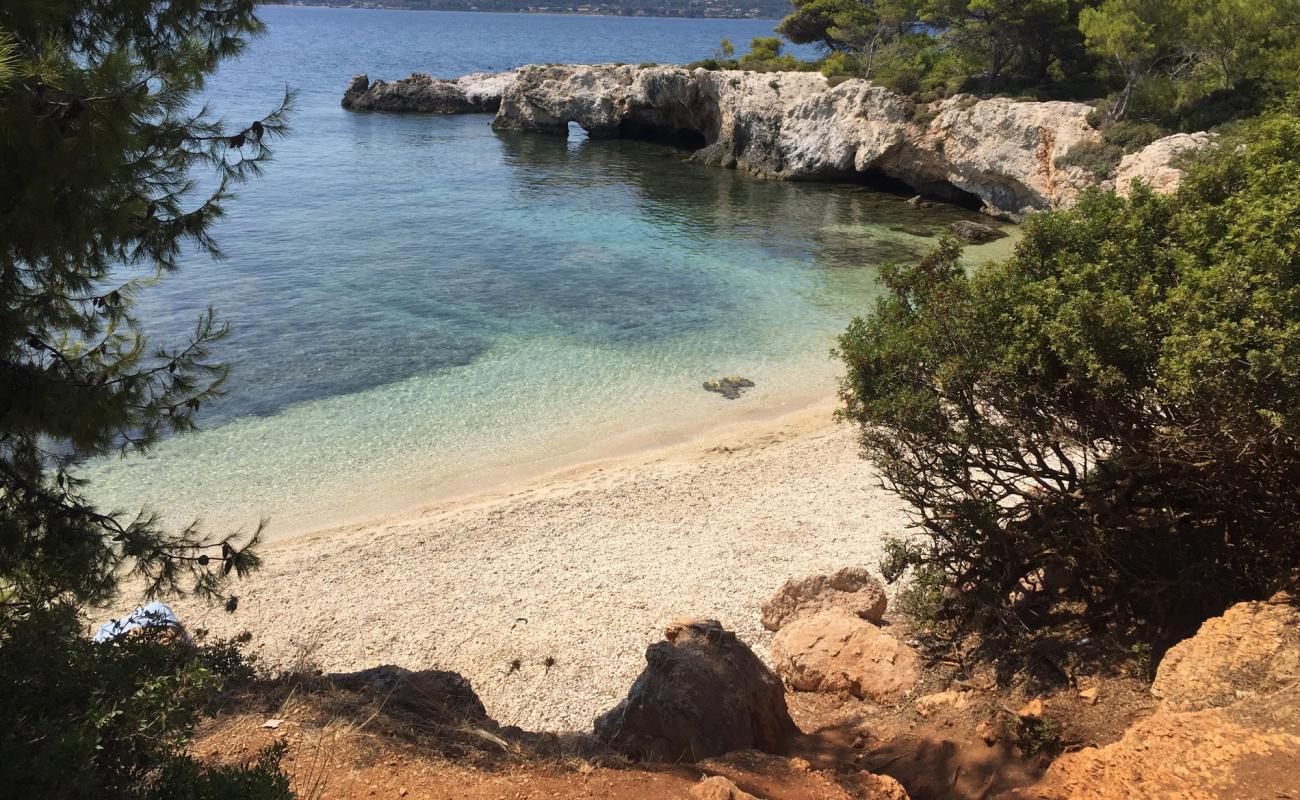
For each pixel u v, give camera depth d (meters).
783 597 14.70
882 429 16.08
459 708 8.51
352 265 39.34
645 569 17.12
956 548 12.51
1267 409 8.12
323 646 14.80
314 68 150.12
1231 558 10.34
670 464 22.05
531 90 82.44
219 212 8.27
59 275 7.41
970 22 56.88
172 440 22.80
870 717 10.91
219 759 6.64
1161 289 10.21
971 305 11.20
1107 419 10.32
